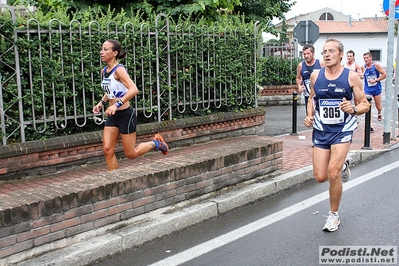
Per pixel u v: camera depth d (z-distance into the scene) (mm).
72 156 7047
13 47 6469
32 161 6602
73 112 7199
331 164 5141
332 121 5152
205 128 9008
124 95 5906
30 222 4207
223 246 4883
